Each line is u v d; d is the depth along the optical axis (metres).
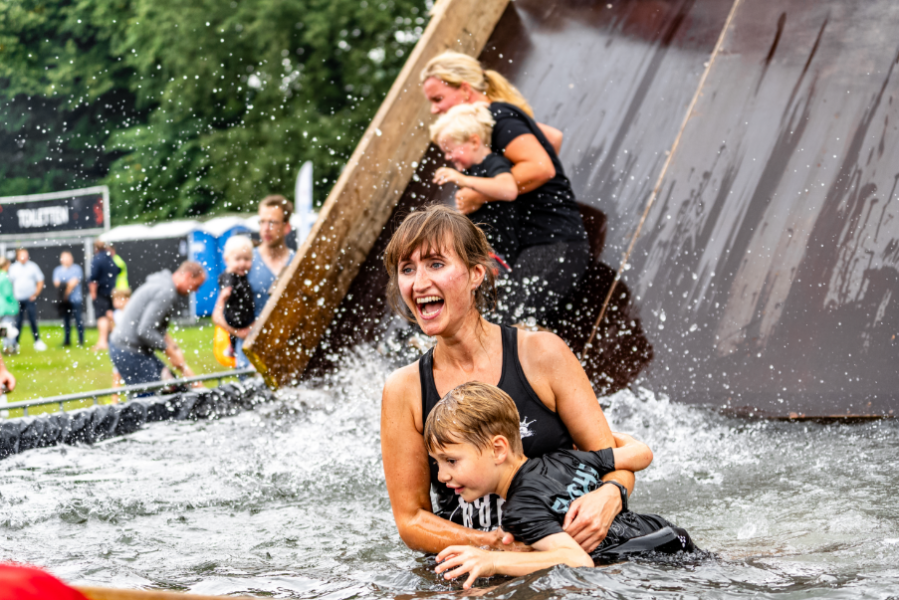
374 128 7.57
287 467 5.02
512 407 2.88
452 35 8.18
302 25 27.02
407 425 3.04
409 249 2.94
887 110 6.75
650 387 6.07
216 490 4.49
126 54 28.28
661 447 5.12
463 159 6.21
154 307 8.41
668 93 7.63
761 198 6.68
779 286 6.21
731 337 6.12
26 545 3.51
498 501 2.96
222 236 21.23
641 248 6.78
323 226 7.22
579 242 6.34
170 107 28.05
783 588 2.43
